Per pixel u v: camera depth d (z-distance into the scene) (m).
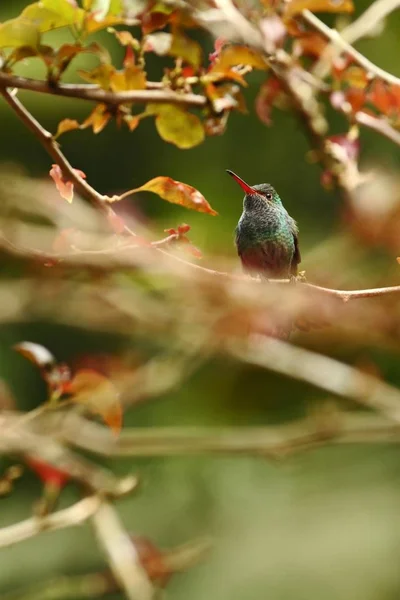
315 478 7.21
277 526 6.81
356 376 6.13
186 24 5.74
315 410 6.09
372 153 6.53
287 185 7.39
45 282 6.13
